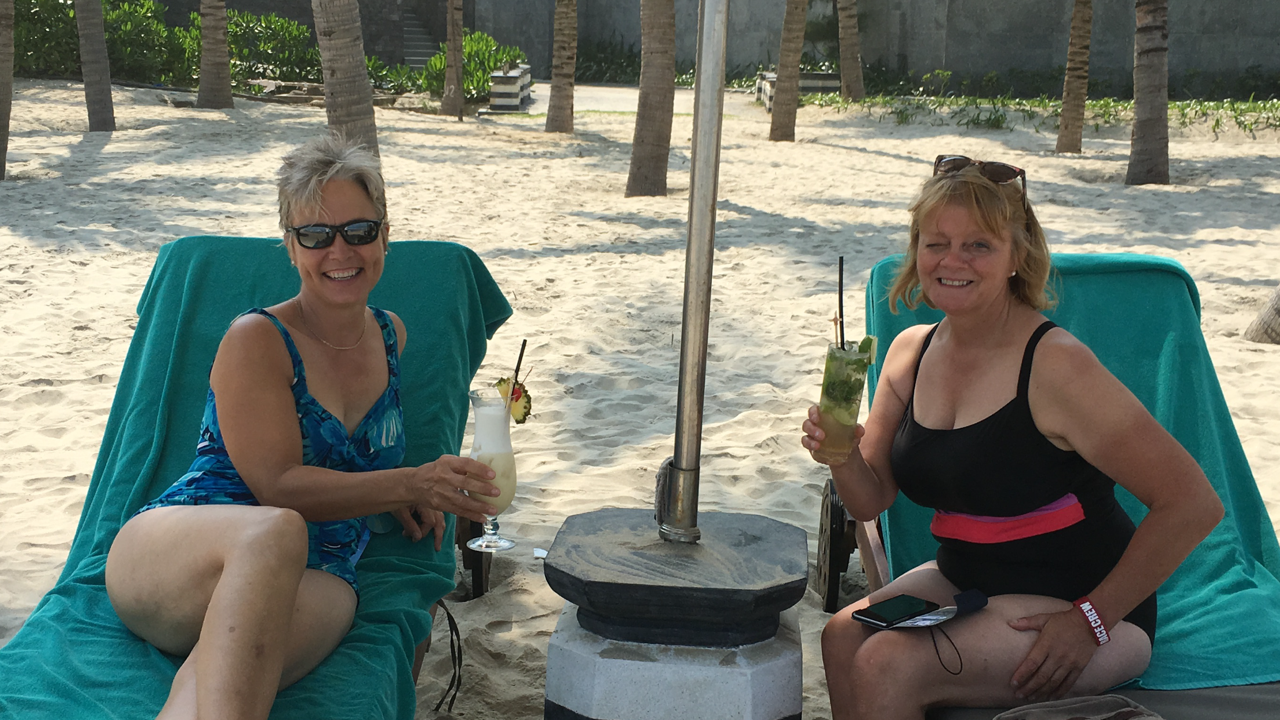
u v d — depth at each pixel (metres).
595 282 8.21
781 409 5.79
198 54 21.06
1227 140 17.20
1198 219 10.98
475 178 12.96
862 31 26.92
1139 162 13.56
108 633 2.64
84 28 15.05
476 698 3.24
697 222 2.25
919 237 2.60
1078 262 3.86
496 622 3.68
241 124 16.52
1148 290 3.81
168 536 2.39
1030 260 2.53
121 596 2.50
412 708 2.65
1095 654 2.45
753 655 2.32
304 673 2.51
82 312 7.07
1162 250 9.45
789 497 4.74
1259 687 2.55
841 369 2.43
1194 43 24.73
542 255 9.09
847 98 21.50
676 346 6.82
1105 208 11.64
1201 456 3.51
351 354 2.85
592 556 2.39
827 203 11.89
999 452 2.51
